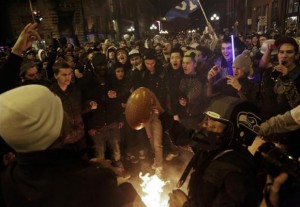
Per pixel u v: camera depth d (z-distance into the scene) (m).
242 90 3.52
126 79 4.63
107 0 31.67
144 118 2.10
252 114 1.52
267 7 25.20
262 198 1.46
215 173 1.40
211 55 5.59
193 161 1.67
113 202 1.23
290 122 1.77
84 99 4.04
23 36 2.56
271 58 4.18
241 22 33.19
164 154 4.88
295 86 2.76
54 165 1.20
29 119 1.15
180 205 1.67
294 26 17.59
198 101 4.34
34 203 1.15
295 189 1.43
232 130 1.47
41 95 1.20
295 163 1.40
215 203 1.37
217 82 3.97
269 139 1.81
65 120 1.31
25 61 4.18
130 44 13.62
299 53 2.91
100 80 4.22
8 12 22.80
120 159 4.68
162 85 4.66
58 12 23.27
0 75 2.49
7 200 1.25
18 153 1.20
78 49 11.67
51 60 7.14
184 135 2.01
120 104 4.44
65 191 1.15
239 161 1.40
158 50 8.95
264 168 1.45
